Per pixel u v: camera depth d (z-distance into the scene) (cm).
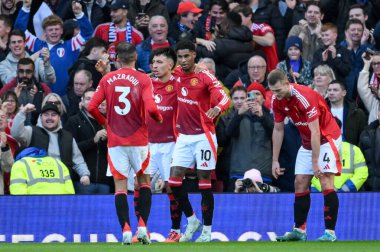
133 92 3094
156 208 3816
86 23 5069
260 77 4491
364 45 4738
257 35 4975
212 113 3428
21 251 2847
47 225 3819
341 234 3825
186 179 3988
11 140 4056
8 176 4066
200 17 5034
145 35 5038
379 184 4028
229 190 4125
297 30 4962
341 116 4238
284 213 3825
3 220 3809
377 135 4044
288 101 3397
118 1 4909
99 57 4641
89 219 3825
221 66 4750
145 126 3138
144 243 3144
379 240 3747
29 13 5197
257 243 3325
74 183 4100
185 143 3562
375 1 5075
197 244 3228
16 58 4734
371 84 4466
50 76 4681
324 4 5197
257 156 4094
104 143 4153
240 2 5303
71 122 4178
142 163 3131
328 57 4625
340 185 4006
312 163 3378
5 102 4156
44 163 3931
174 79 3725
